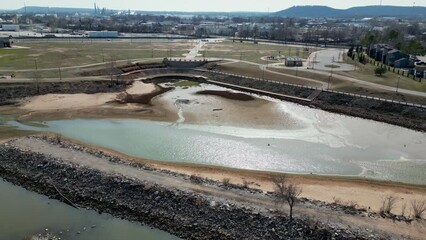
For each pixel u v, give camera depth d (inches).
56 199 1974.7
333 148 2763.3
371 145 2834.6
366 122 3351.4
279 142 2854.3
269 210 1818.4
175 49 7303.2
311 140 2906.0
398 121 3307.1
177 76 5093.5
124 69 5088.6
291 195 1774.1
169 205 1881.2
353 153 2687.0
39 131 2982.3
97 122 3233.3
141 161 2471.7
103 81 4407.0
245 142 2844.5
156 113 3486.7
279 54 6899.6
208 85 4709.6
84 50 6742.1
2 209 1872.5
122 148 2704.2
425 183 2278.5
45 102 3710.6
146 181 2064.5
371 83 4269.2
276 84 4399.6
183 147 2741.1
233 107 3718.0
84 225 1759.4
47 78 4407.0
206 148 2728.8
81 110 3513.8
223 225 1744.6
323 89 4094.5
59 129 3048.7
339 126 3233.3
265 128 3139.8
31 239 1641.2
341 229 1681.8
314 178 2299.5
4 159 2361.0
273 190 2079.2
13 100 3732.8
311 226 1696.6
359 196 2069.4
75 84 4222.4
